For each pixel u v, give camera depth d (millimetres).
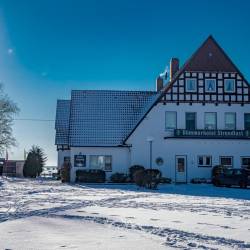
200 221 13500
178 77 44719
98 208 17172
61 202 19812
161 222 13172
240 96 44906
